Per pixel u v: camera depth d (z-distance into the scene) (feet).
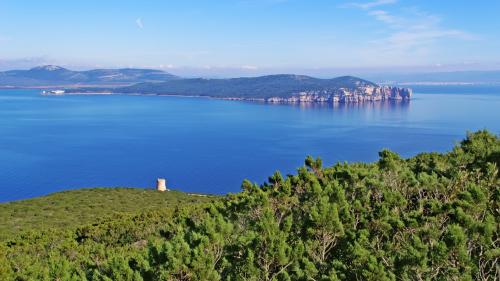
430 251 46.11
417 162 89.97
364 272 42.04
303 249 50.11
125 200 173.47
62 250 75.00
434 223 52.85
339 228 52.90
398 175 72.69
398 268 43.96
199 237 55.93
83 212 152.66
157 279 49.57
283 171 415.64
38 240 83.66
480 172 70.28
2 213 149.48
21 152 511.81
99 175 408.05
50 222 137.18
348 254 47.62
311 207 60.75
